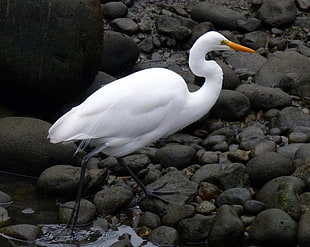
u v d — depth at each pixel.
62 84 12.80
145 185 11.46
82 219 10.50
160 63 15.23
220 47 10.78
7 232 10.12
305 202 10.22
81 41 12.59
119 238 10.20
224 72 13.84
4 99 13.45
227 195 10.64
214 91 10.80
